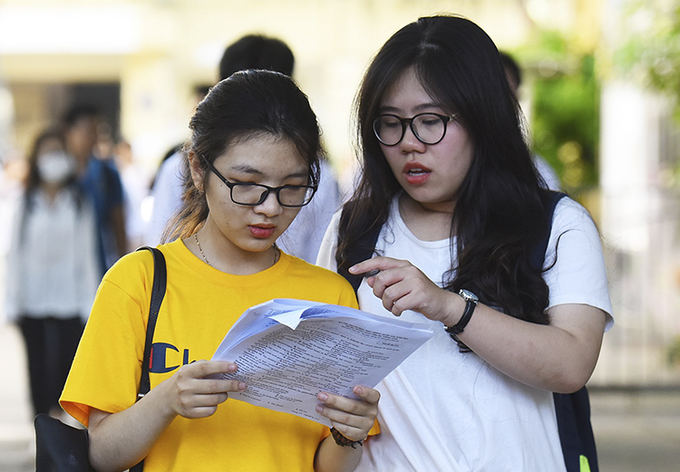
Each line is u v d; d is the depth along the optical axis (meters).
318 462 4.87
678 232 16.89
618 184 21.14
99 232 13.55
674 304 16.94
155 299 4.62
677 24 14.62
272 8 36.44
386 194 5.54
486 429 5.01
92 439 4.55
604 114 22.28
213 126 4.54
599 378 16.05
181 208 5.24
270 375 4.32
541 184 5.46
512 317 4.88
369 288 5.38
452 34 5.13
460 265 5.14
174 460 4.55
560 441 5.30
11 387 16.45
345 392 4.49
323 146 5.12
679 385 15.82
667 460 12.24
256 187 4.48
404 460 5.14
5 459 12.25
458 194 5.31
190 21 36.84
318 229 6.96
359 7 35.84
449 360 5.11
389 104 5.18
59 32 37.00
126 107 37.41
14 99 41.22
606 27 18.52
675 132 19.14
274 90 4.57
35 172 12.66
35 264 12.63
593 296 5.04
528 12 30.12
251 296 4.76
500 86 5.17
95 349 4.55
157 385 4.47
